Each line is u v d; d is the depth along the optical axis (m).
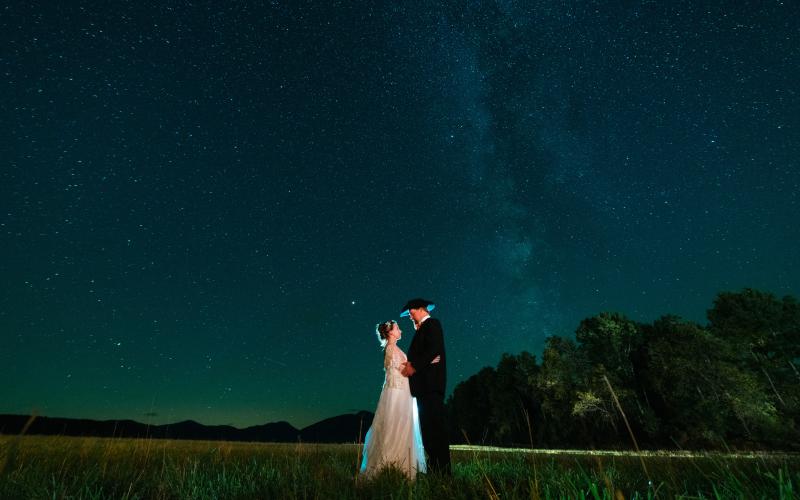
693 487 2.82
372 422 4.67
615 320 39.78
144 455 5.36
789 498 2.04
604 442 34.06
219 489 3.36
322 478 3.60
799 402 17.00
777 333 33.84
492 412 50.12
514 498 2.62
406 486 3.18
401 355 5.04
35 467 3.74
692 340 31.55
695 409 28.45
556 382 38.88
